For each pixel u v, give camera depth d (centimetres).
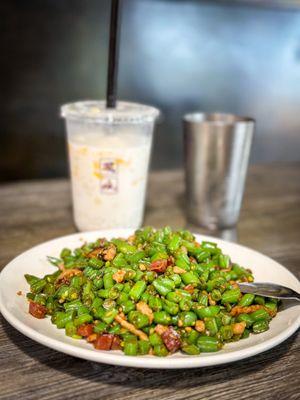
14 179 83
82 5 77
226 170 38
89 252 29
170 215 43
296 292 26
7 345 24
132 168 35
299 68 97
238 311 25
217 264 29
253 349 21
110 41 34
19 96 79
